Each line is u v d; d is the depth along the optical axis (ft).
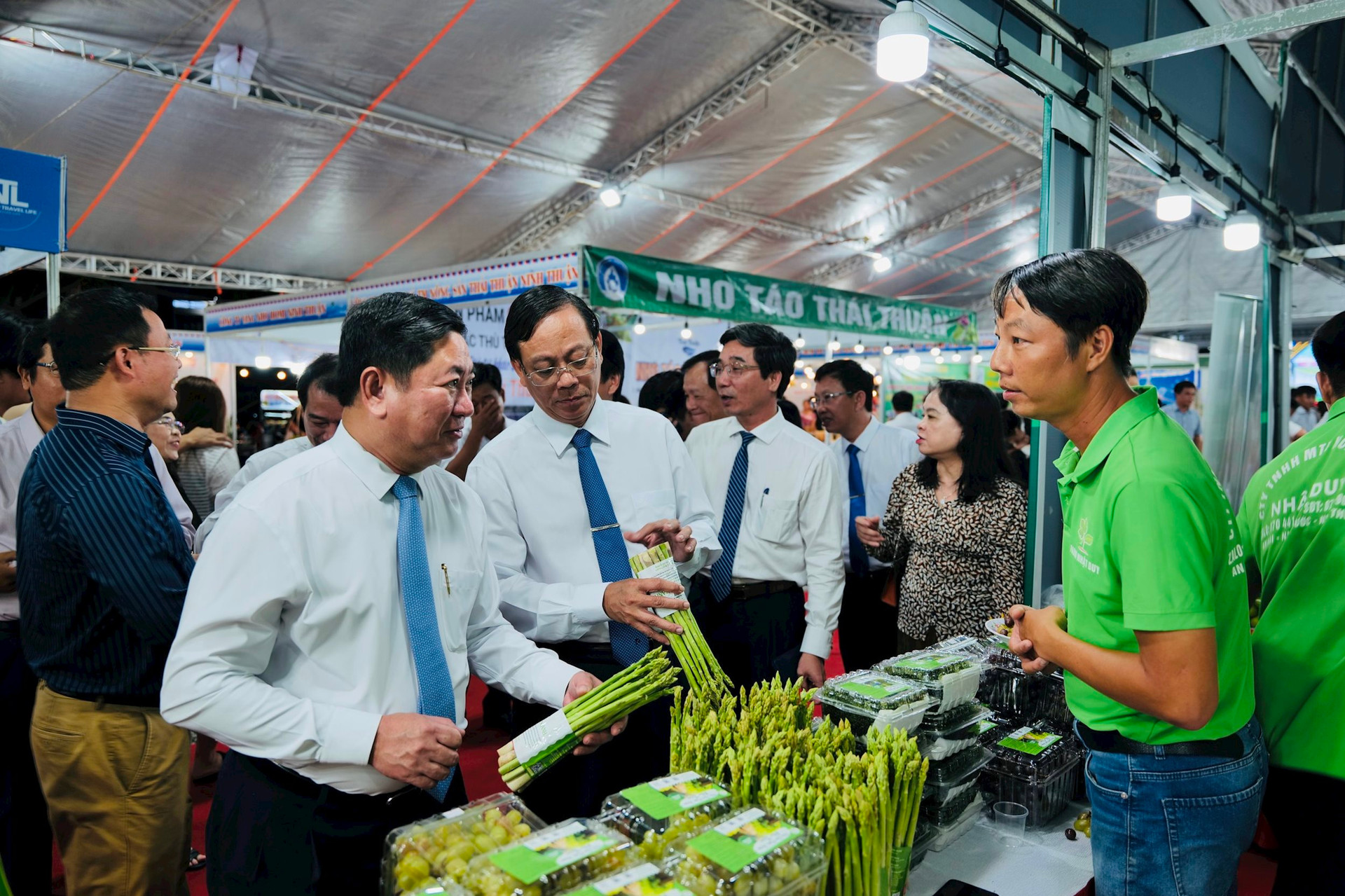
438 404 4.19
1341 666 4.93
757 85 23.25
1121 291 4.03
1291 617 5.22
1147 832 4.19
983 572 8.11
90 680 5.61
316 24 17.49
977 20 7.53
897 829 4.33
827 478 8.30
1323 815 5.01
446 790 4.66
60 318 5.57
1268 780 5.31
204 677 3.92
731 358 8.52
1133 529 3.84
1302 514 5.36
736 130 25.88
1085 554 4.25
